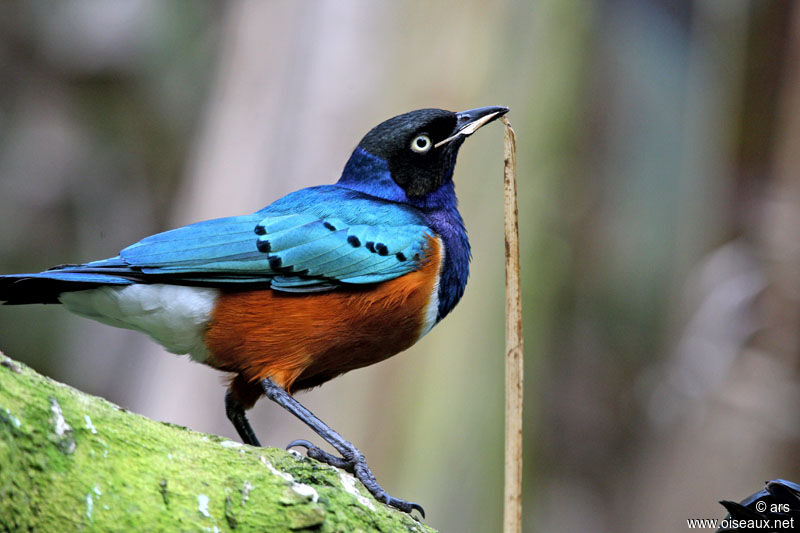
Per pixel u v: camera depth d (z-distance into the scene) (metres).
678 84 16.45
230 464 5.44
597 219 16.41
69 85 20.12
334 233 7.88
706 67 16.48
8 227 19.41
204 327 7.68
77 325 19.08
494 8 13.77
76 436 5.02
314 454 7.36
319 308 7.66
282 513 5.29
